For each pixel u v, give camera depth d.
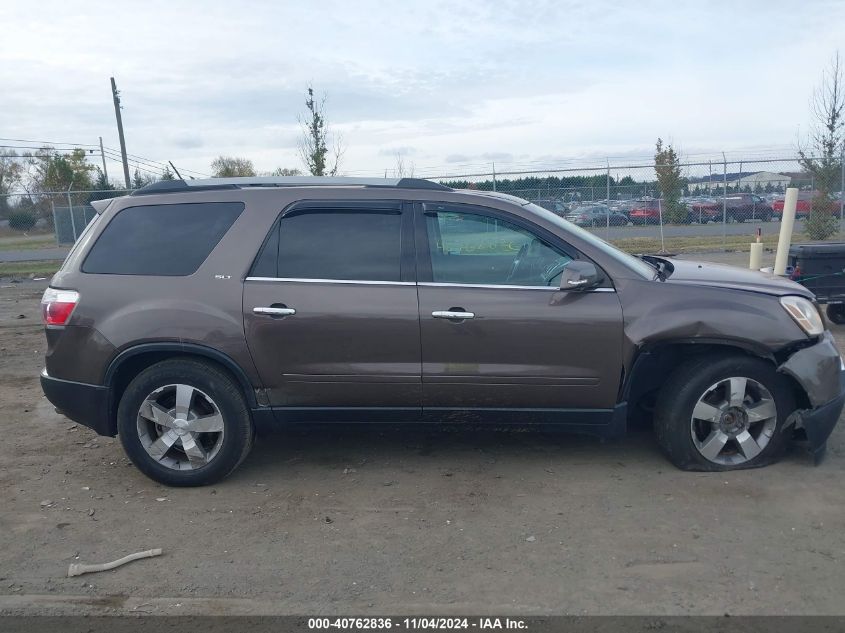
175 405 4.67
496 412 4.64
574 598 3.37
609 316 4.47
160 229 4.79
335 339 4.55
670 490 4.46
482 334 4.50
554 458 5.06
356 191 4.75
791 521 4.04
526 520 4.16
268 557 3.83
